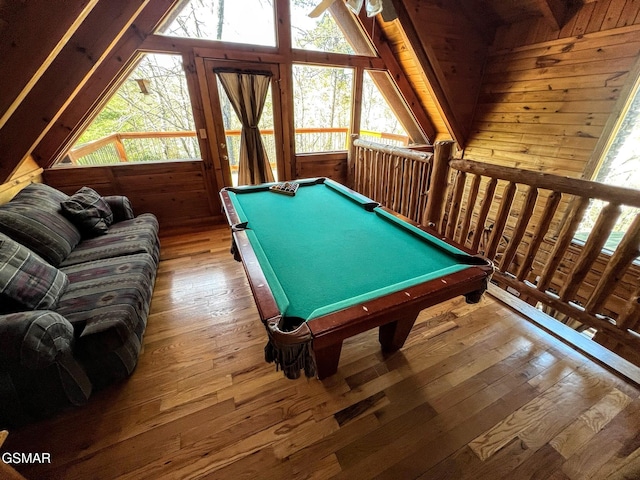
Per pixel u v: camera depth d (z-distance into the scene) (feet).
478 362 5.46
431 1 10.76
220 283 8.07
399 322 4.98
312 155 13.88
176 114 21.66
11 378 3.93
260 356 5.65
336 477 3.77
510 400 4.74
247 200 7.50
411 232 5.38
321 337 2.98
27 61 4.75
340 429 4.34
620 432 4.25
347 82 22.89
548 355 5.58
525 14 11.00
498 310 6.84
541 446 4.09
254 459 3.98
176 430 4.33
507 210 6.82
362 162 13.25
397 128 22.24
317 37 19.58
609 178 10.41
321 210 6.75
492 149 13.91
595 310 5.80
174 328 6.36
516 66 12.09
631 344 5.32
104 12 7.04
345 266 4.38
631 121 9.50
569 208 10.74
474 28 12.12
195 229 11.96
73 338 4.43
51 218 6.80
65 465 3.91
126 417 4.51
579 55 10.08
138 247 7.30
